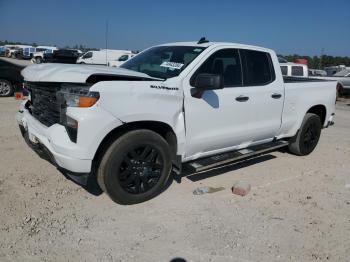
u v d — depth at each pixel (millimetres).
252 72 5219
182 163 4645
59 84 3914
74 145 3635
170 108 4137
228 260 3244
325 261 3309
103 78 3922
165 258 3230
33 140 4285
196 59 4520
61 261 3100
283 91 5648
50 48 56250
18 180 4621
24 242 3322
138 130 3990
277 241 3588
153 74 4586
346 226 3967
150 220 3857
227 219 3971
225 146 4988
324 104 6586
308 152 6578
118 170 3926
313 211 4289
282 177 5398
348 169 5961
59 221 3725
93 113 3602
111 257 3201
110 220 3811
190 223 3840
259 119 5301
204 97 4473
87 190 4465
